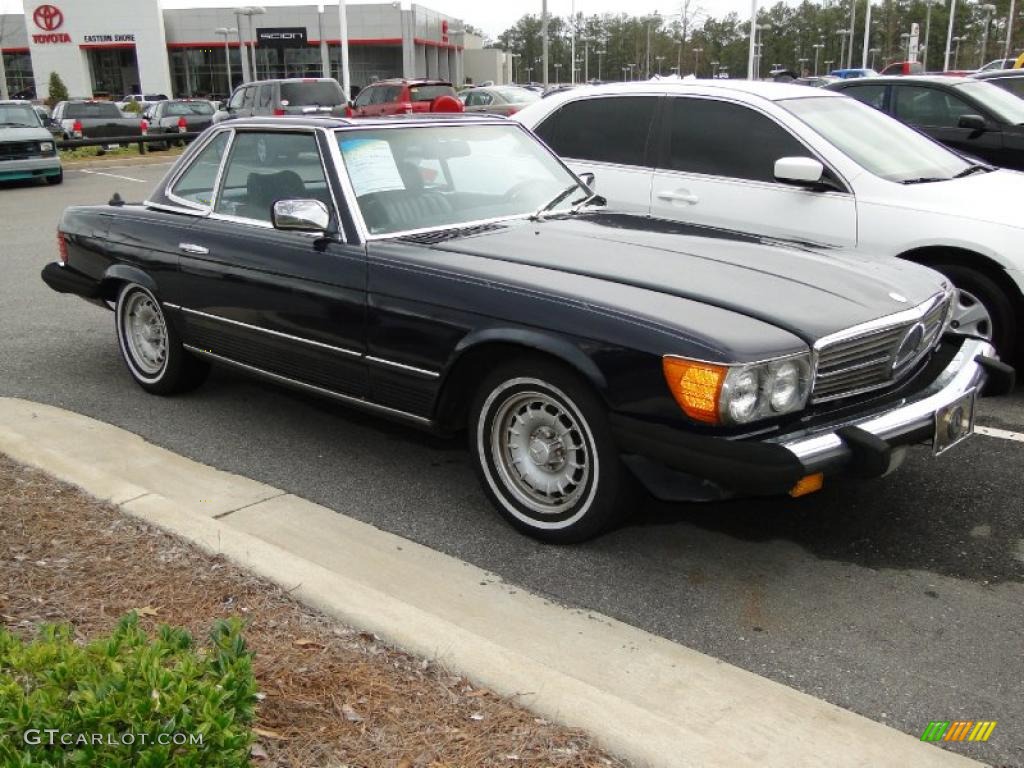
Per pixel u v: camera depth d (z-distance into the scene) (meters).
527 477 3.90
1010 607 3.41
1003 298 5.43
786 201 5.94
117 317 5.88
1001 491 4.36
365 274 4.21
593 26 95.31
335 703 2.56
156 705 1.93
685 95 6.43
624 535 3.97
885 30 69.81
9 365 6.49
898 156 6.07
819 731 2.64
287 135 4.80
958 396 3.72
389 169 4.67
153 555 3.44
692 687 2.88
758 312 3.48
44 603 3.04
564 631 3.23
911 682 2.98
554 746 2.43
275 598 3.16
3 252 11.05
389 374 4.20
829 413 3.51
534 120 7.13
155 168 22.12
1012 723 2.78
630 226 4.68
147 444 4.94
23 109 18.64
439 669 2.78
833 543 3.89
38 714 1.90
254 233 4.82
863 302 3.70
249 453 4.91
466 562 3.74
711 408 3.23
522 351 3.74
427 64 70.56
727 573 3.66
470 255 4.11
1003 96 8.52
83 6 63.41
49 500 3.92
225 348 5.13
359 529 4.00
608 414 3.49
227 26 66.38
